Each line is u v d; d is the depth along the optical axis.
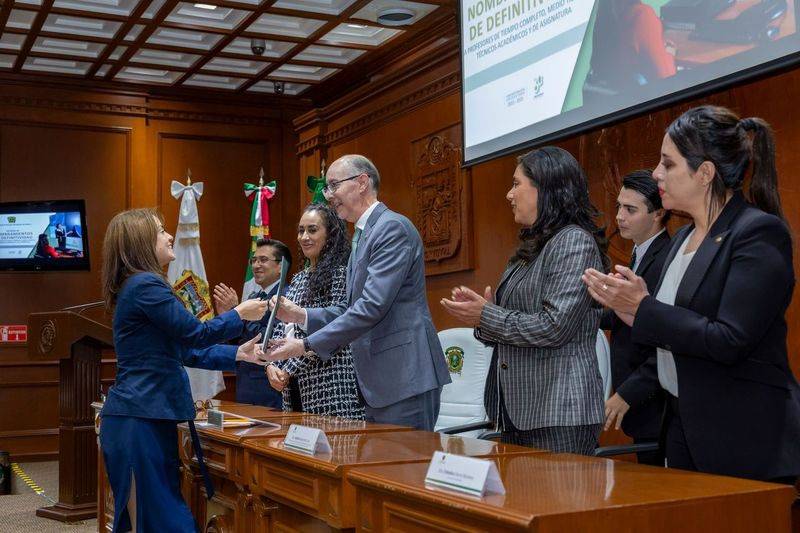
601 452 2.57
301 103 8.97
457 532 1.25
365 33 7.18
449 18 6.50
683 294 1.73
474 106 5.09
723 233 1.70
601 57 4.02
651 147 4.18
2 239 7.62
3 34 7.02
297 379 3.38
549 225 2.17
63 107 8.08
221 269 8.59
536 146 4.49
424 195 6.24
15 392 7.71
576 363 2.08
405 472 1.51
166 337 2.51
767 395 1.64
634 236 2.99
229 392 8.30
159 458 2.44
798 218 3.46
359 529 1.53
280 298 2.49
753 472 1.61
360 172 2.88
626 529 1.18
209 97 8.64
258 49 7.18
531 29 4.57
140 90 8.34
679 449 1.85
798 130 3.46
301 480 1.82
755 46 3.19
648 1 3.73
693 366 1.69
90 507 4.98
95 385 5.05
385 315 2.65
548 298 2.05
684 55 3.53
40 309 7.88
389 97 6.63
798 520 3.14
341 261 3.30
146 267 2.56
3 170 7.88
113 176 8.22
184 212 7.27
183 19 6.79
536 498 1.24
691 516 1.23
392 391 2.68
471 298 2.10
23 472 7.04
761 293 1.58
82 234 7.71
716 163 1.74
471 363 3.97
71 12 6.50
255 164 8.82
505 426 2.18
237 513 2.29
